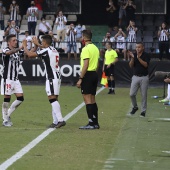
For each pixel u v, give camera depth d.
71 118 34.16
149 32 73.38
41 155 23.41
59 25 68.88
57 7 77.00
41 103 41.81
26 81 58.09
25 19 74.44
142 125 31.78
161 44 62.94
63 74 57.47
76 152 24.09
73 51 64.44
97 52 29.62
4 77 30.75
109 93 50.06
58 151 24.25
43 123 32.06
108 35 64.19
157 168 21.59
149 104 42.38
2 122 32.16
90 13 77.44
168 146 25.75
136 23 75.56
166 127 31.20
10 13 70.69
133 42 61.31
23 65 57.97
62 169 21.12
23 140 26.59
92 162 22.31
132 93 35.22
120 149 24.88
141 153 24.17
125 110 38.47
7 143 25.84
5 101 30.80
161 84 56.34
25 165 21.62
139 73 34.91
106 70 49.88
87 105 30.06
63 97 46.31
